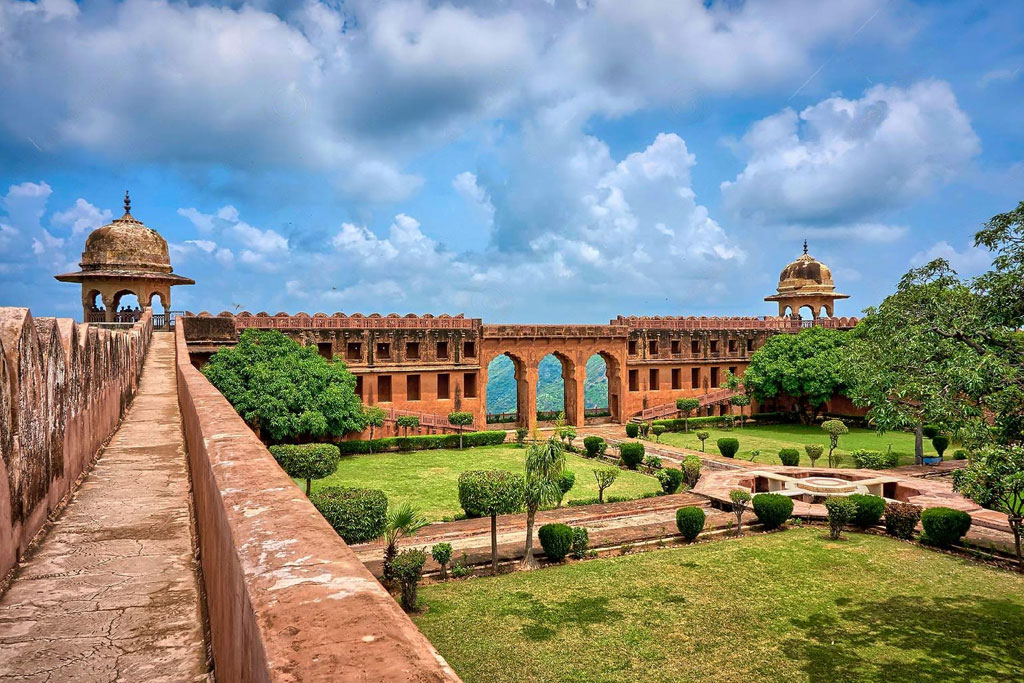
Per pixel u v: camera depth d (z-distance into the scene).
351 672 1.35
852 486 22.28
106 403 10.15
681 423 41.00
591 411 45.28
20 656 3.35
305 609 1.67
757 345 48.84
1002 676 10.01
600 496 21.97
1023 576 14.62
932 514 16.78
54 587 4.26
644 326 44.84
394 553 13.89
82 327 7.93
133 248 33.47
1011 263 10.82
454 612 12.72
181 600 4.09
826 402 41.34
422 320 38.53
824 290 49.06
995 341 11.54
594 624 12.13
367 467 29.25
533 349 41.41
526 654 10.95
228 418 5.30
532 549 16.41
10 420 4.51
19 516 4.68
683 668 10.45
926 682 9.87
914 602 13.06
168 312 33.97
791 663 10.55
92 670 3.22
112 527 5.56
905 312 14.14
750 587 13.99
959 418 11.23
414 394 39.38
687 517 17.61
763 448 33.81
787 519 19.50
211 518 3.44
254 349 30.11
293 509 2.58
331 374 30.95
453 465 29.78
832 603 13.09
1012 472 9.59
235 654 2.20
